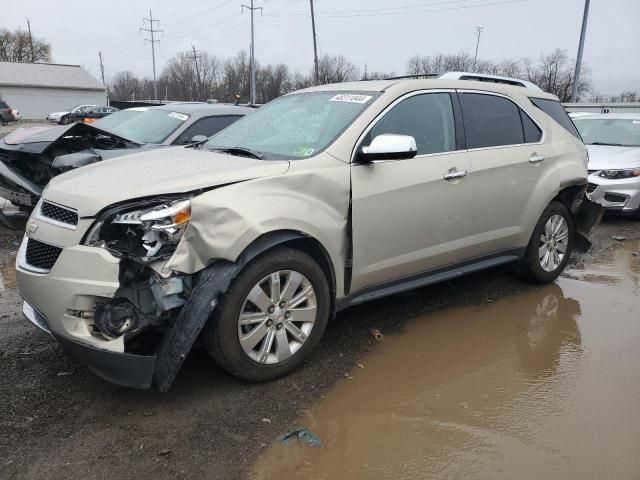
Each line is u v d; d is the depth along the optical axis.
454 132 4.26
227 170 3.26
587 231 5.57
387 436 2.92
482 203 4.36
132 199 2.97
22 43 83.19
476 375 3.59
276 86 65.75
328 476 2.60
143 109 8.32
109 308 2.89
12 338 3.88
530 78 54.91
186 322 2.87
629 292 5.28
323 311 3.51
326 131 3.77
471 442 2.89
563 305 4.88
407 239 3.90
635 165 8.34
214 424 2.95
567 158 5.13
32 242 3.24
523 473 2.66
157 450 2.73
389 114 3.88
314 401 3.22
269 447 2.79
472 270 4.56
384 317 4.48
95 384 3.30
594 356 3.90
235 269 3.00
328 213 3.43
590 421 3.10
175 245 2.96
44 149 6.05
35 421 2.92
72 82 55.94
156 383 2.90
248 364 3.22
